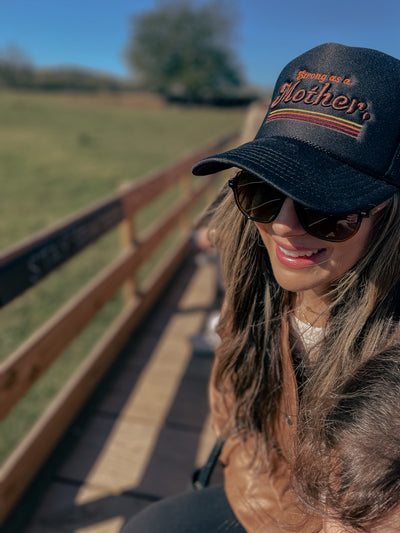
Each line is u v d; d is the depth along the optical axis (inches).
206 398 102.2
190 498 42.5
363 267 27.4
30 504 74.2
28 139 647.8
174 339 128.8
